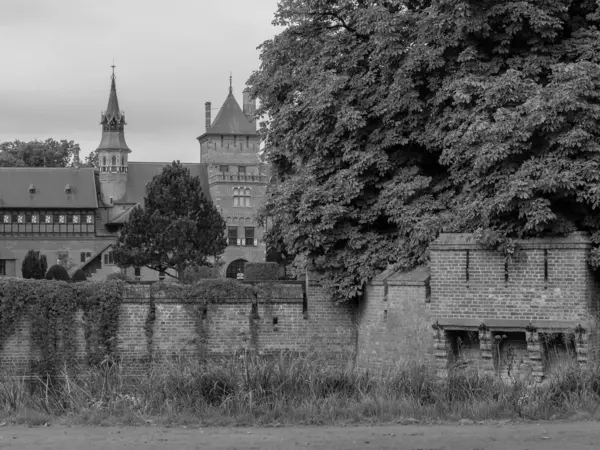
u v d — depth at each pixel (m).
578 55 28.19
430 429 20.25
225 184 134.62
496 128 25.78
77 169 133.50
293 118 32.81
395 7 32.53
